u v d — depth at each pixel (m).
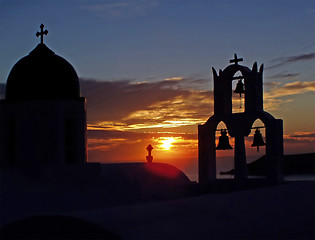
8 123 18.03
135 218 12.07
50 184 16.58
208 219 12.83
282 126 20.41
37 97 17.55
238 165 21.11
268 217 13.77
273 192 15.99
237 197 14.98
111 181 18.20
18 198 15.62
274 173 19.92
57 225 12.09
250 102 20.94
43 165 16.70
